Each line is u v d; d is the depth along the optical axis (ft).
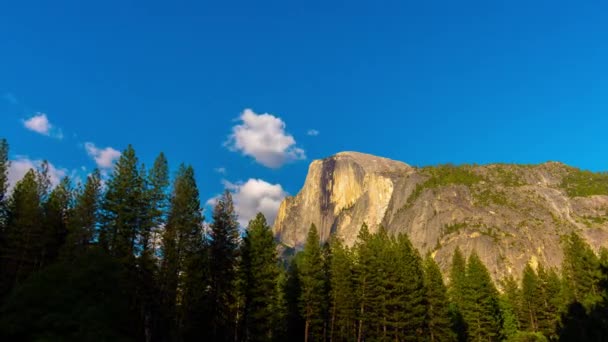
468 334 223.51
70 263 93.15
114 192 144.87
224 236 151.33
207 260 148.46
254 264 156.97
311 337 178.50
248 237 161.79
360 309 181.16
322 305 172.65
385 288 179.32
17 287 83.51
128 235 142.00
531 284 256.93
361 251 183.73
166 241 142.82
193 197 152.46
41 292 81.92
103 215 144.97
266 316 154.20
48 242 164.96
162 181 150.41
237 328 164.45
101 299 87.40
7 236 152.87
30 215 155.63
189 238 147.74
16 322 75.97
